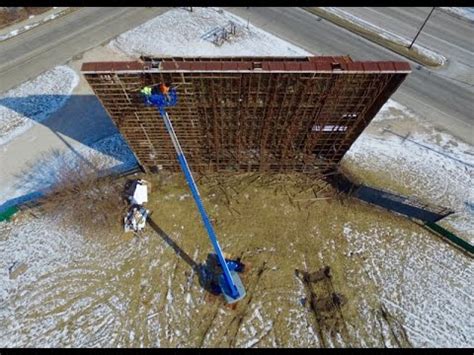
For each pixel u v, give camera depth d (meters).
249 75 11.62
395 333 13.20
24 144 18.39
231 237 15.30
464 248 15.11
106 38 24.19
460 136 19.25
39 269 14.38
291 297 13.84
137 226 15.23
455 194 16.91
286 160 16.66
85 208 15.89
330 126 14.47
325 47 24.08
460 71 22.73
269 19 26.11
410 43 24.56
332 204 16.36
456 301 13.95
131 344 12.83
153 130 14.66
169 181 17.00
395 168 17.80
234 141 15.52
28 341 12.80
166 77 11.78
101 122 19.50
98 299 13.69
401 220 15.94
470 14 27.42
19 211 15.84
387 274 14.51
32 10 25.92
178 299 13.73
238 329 13.12
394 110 20.28
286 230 15.56
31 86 21.05
